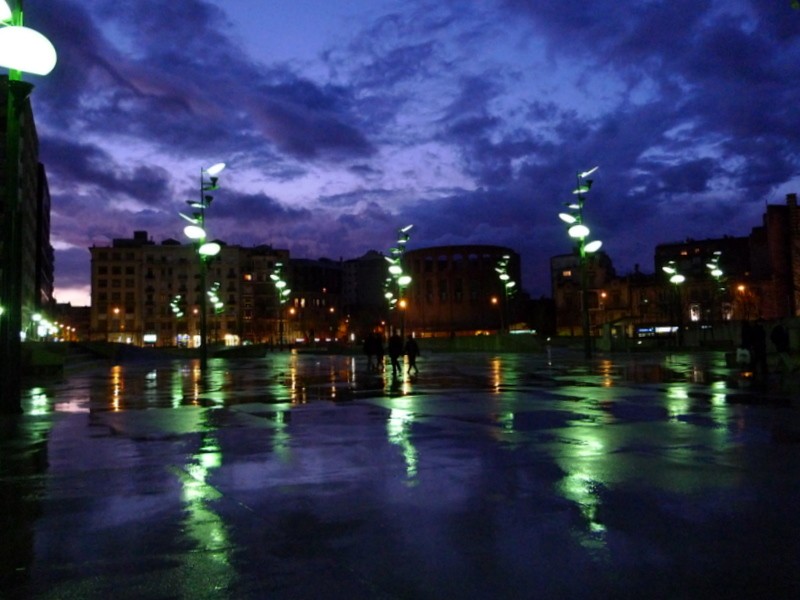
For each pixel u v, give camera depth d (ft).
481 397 50.47
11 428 35.37
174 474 23.15
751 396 48.03
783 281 252.83
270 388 63.62
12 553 14.83
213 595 12.39
